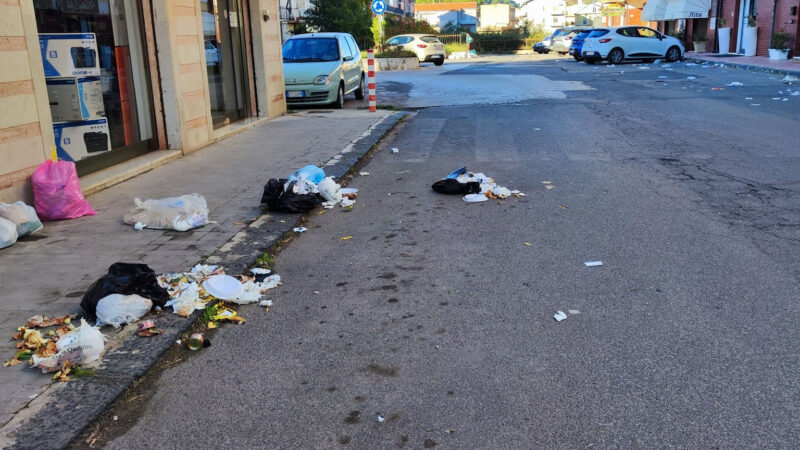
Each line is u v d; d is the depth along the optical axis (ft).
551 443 10.19
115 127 29.78
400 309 15.21
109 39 29.35
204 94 36.14
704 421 10.61
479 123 43.75
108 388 11.84
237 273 17.30
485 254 18.65
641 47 95.30
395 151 34.45
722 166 28.60
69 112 26.63
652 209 22.58
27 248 19.24
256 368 12.80
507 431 10.53
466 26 238.68
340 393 11.80
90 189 25.57
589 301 15.26
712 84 62.39
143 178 28.43
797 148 31.83
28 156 22.22
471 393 11.64
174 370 12.80
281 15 117.70
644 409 10.99
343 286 16.72
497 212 22.84
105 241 19.83
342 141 36.68
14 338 13.62
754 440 10.10
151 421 11.12
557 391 11.60
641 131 38.11
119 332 13.92
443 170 29.84
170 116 32.94
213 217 22.38
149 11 31.76
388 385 12.01
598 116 44.68
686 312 14.52
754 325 13.82
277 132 40.63
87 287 16.29
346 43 58.34
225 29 42.47
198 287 15.80
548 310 14.85
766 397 11.22
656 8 124.77
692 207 22.63
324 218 22.93
